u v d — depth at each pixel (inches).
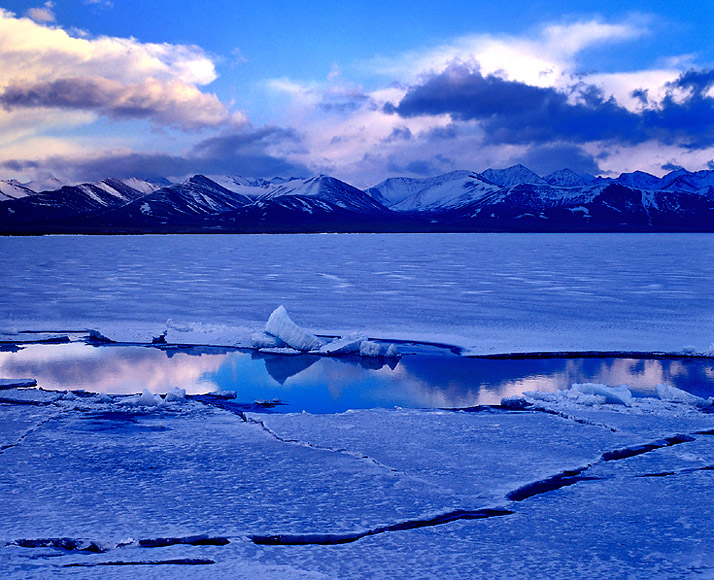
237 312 1210.0
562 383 716.0
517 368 791.1
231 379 741.9
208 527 332.8
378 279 1800.0
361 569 289.0
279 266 2289.6
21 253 3058.6
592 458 450.9
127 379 738.8
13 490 383.2
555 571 287.3
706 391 682.8
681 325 1066.7
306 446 475.8
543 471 422.9
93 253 3085.6
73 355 870.4
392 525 338.6
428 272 2032.5
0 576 276.1
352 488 390.6
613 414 573.6
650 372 769.6
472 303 1311.5
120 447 471.2
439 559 298.8
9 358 847.1
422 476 412.8
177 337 975.0
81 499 370.0
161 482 399.5
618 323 1083.3
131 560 295.4
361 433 510.6
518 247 3814.0
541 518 347.3
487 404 628.7
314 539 323.0
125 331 1004.6
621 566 292.4
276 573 283.4
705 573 285.9
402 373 766.5
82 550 309.1
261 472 418.6
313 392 681.6
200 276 1883.6
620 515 350.3
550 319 1122.0
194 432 514.3
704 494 381.4
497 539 320.8
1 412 570.6
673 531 329.7
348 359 852.0
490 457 451.5
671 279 1781.5
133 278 1812.3
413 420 552.1
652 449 478.3
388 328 1048.2
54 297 1391.5
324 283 1691.7
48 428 522.6
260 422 549.0
